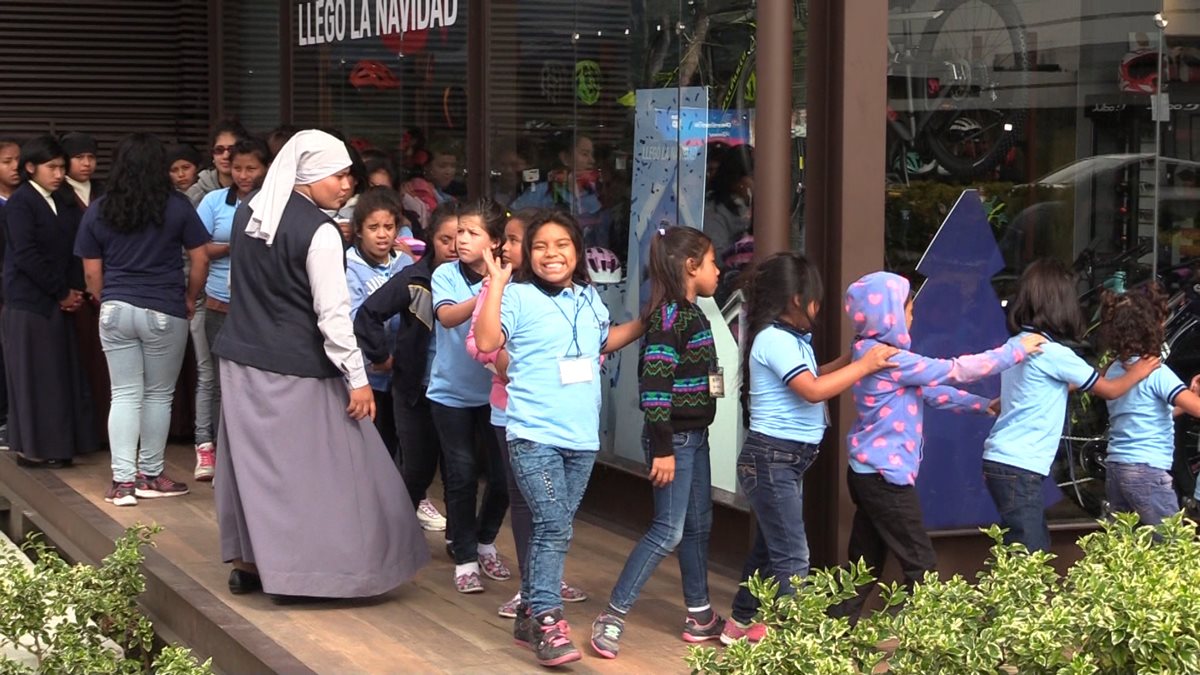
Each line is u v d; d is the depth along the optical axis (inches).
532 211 198.2
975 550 208.1
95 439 302.5
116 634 209.6
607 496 257.0
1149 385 203.9
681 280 182.2
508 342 182.7
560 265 182.1
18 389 292.7
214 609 203.8
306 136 201.0
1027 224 212.4
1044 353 189.5
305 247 197.6
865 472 180.5
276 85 367.9
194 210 264.7
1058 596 151.6
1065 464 219.9
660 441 179.8
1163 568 150.6
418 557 211.2
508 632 197.0
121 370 263.9
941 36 204.4
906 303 186.7
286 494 201.0
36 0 398.6
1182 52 221.0
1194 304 227.3
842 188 195.2
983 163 208.5
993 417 207.6
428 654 186.7
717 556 226.1
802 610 152.8
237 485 203.8
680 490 184.4
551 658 179.5
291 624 198.5
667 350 181.2
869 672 151.3
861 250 196.1
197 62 409.7
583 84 255.0
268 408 200.8
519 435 180.7
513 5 272.4
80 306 298.2
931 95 204.5
